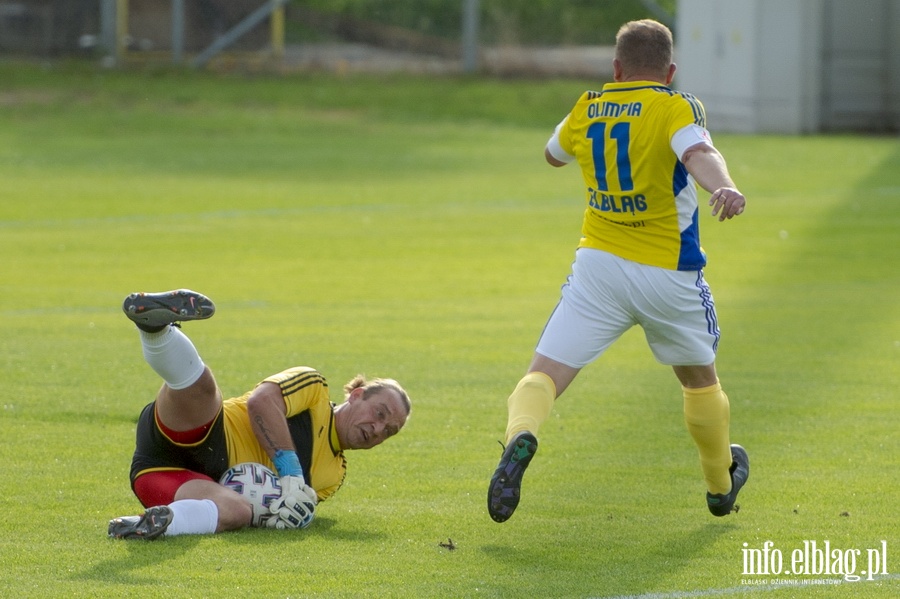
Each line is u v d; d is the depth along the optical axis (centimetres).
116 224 5816
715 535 1816
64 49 12594
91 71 12056
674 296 1755
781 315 3903
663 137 1706
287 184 7444
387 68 13200
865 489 2075
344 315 3800
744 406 2717
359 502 1970
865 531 1841
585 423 2567
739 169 8331
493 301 4109
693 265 1762
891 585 1602
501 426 2511
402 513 1908
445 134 10256
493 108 11625
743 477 1917
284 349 3262
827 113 10962
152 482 1775
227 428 1806
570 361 1770
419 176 7962
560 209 6619
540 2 14125
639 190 1736
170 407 1733
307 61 13175
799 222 6116
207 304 1659
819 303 4119
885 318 3850
